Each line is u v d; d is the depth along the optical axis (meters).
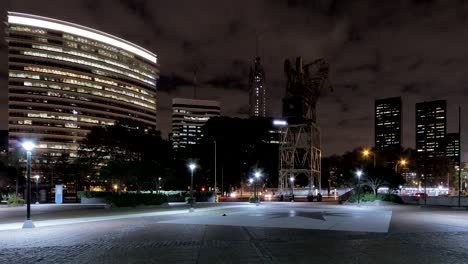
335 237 18.55
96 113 198.12
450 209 46.69
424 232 20.64
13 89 177.12
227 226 24.28
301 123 85.06
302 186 127.81
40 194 63.97
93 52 199.50
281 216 33.22
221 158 101.81
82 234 20.00
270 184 115.88
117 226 24.41
